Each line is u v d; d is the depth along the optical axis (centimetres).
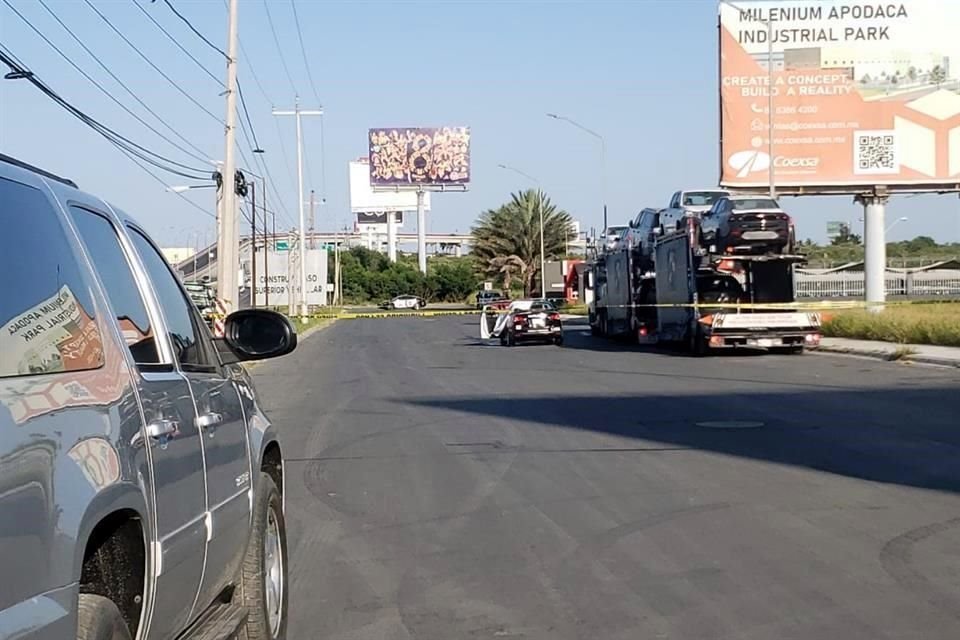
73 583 330
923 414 1667
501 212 9000
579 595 758
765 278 3148
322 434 1622
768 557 845
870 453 1318
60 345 370
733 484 1141
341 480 1226
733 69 4622
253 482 591
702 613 710
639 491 1114
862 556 842
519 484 1171
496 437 1530
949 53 4612
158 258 553
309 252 8038
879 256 4706
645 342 3825
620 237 4231
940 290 7481
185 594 454
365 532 966
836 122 4628
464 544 913
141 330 470
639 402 1925
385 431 1634
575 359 3162
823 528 936
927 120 4622
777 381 2272
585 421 1678
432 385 2389
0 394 313
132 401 405
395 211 12375
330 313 8331
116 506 364
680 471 1223
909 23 4609
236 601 574
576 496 1098
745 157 4628
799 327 3067
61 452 333
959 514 980
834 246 12681
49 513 319
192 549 457
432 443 1491
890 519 966
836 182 4634
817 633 665
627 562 841
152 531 404
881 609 710
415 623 707
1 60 1677
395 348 4016
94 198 475
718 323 3050
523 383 2380
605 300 4441
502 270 8969
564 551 880
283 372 2938
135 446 394
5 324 336
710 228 3156
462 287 11831
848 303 3903
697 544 890
